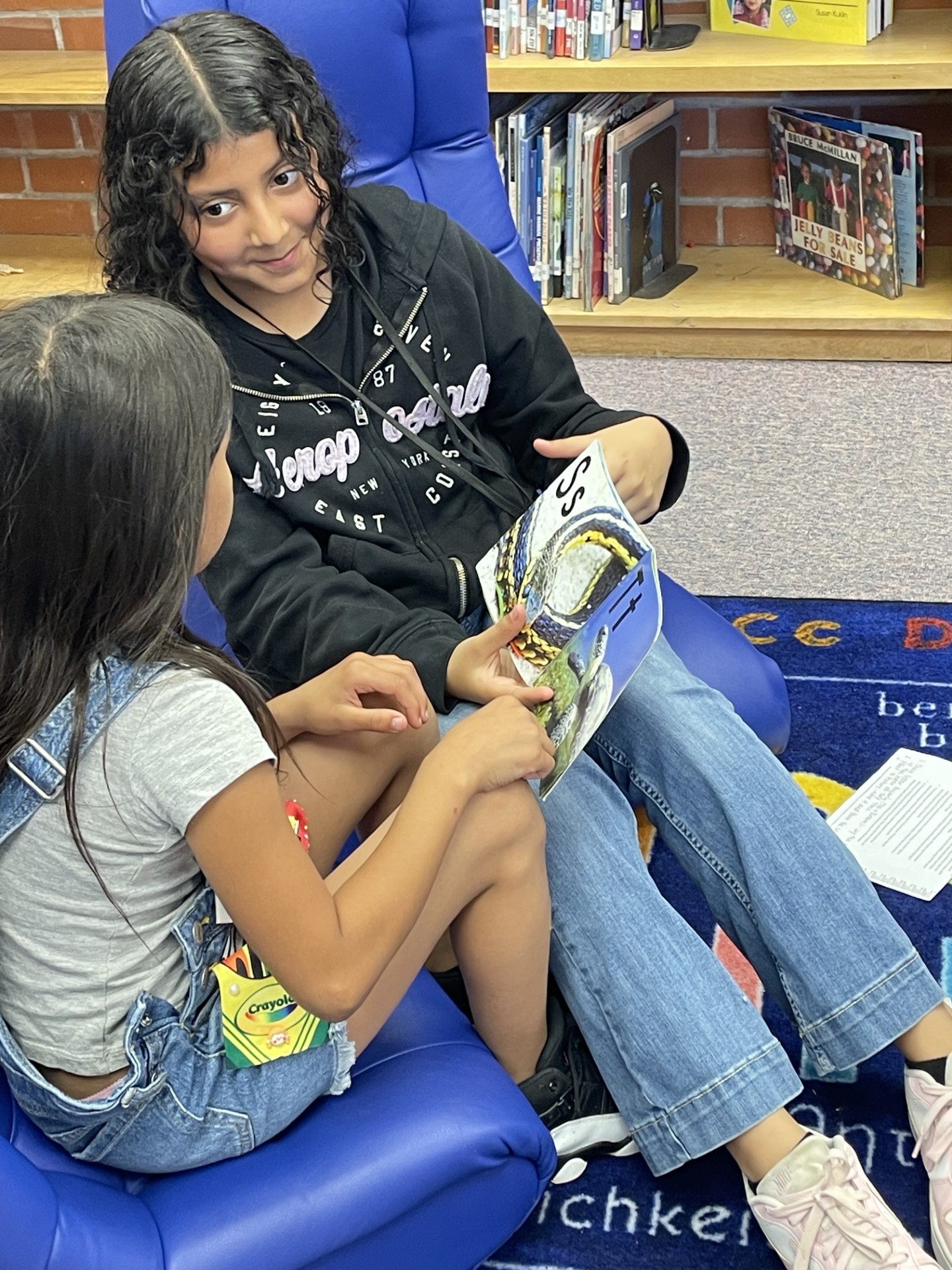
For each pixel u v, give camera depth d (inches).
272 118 50.3
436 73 68.3
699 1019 47.6
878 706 75.3
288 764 49.1
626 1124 50.0
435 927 45.6
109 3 62.1
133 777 37.1
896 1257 44.3
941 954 59.4
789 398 108.3
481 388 60.4
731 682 62.7
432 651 53.0
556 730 48.8
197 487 36.5
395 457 58.4
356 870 43.3
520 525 56.2
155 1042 40.0
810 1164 46.3
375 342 57.8
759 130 118.3
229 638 57.6
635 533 49.4
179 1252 39.8
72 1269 37.2
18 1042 40.2
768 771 52.4
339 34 64.4
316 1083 43.4
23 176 132.0
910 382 108.8
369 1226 41.8
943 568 86.8
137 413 34.9
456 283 58.9
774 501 95.6
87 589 35.9
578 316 114.7
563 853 50.9
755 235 122.6
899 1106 53.8
